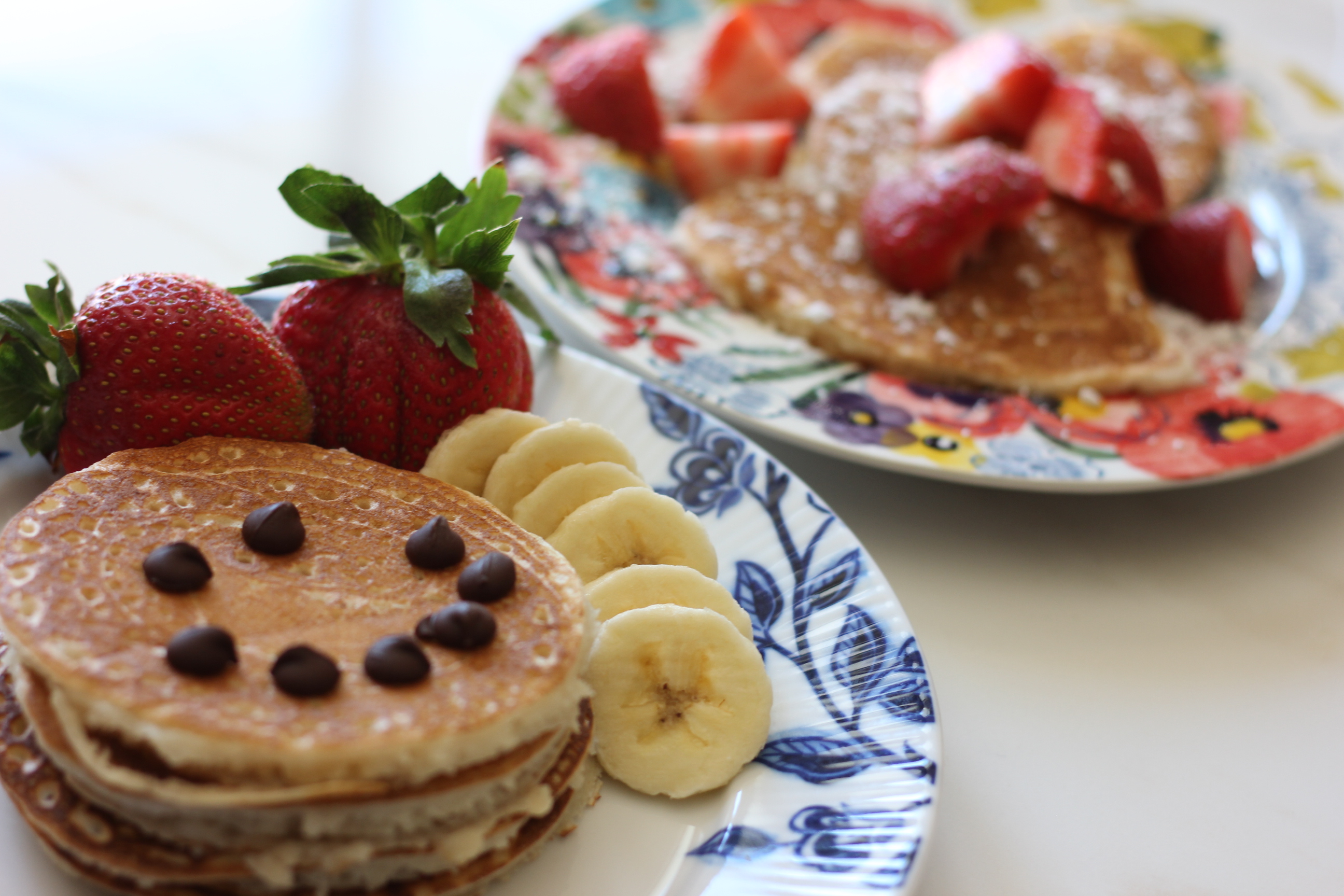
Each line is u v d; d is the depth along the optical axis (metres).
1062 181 0.61
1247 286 0.61
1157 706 0.48
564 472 0.45
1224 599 0.51
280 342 0.46
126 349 0.43
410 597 0.41
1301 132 0.72
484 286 0.47
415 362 0.46
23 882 0.40
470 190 0.47
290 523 0.42
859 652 0.45
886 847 0.41
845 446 0.51
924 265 0.57
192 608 0.40
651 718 0.43
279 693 0.39
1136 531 0.53
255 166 0.62
